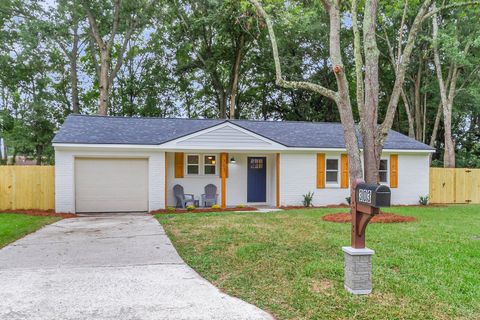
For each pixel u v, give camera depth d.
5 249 7.28
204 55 27.83
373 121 10.81
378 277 5.39
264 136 14.84
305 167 15.73
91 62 28.86
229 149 14.51
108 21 23.78
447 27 21.02
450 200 17.77
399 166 16.56
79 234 8.91
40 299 4.59
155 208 13.99
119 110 29.31
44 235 8.80
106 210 13.88
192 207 14.19
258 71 28.16
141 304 4.45
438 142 27.78
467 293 4.80
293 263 6.12
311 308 4.32
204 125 16.27
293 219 11.02
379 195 4.27
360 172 10.21
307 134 16.95
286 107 29.41
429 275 5.52
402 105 28.12
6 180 13.79
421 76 26.19
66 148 13.16
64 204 13.21
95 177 13.82
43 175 14.03
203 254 6.84
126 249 7.29
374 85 10.80
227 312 4.23
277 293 4.82
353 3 10.93
